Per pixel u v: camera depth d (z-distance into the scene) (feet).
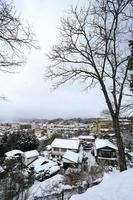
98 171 77.05
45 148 207.00
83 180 66.08
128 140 75.51
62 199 30.60
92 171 74.95
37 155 138.51
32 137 168.55
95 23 28.63
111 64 28.14
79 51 29.25
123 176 17.44
